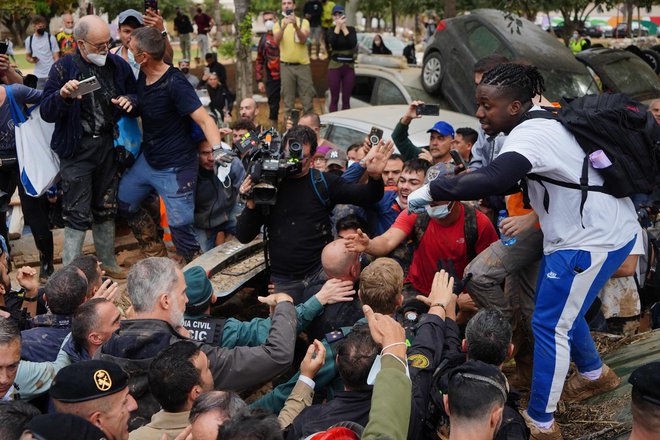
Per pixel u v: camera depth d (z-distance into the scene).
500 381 2.89
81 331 3.97
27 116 6.55
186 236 6.70
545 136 3.55
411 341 3.79
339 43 13.33
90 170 6.43
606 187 3.63
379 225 5.74
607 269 3.71
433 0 26.84
